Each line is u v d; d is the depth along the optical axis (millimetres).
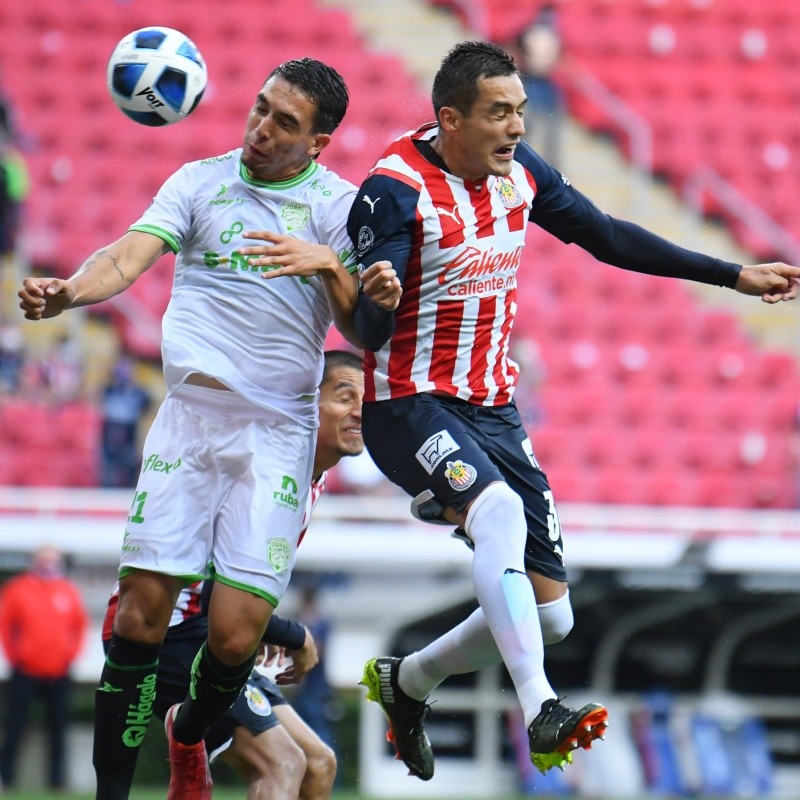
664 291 55375
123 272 15883
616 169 59688
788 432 52531
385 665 19000
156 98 17000
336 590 42125
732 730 44969
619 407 52281
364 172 57688
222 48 60906
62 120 57812
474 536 15883
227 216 16703
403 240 15961
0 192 50969
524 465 17172
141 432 46562
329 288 15812
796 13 64812
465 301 16500
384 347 16672
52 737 40125
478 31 62125
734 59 63625
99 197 56094
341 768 43094
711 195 59750
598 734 14508
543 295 54938
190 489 16500
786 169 60938
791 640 45344
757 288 18109
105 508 41906
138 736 16781
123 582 16469
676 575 40844
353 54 61188
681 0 64375
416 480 16453
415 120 59531
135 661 16469
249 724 18688
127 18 61031
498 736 45125
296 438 16953
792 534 41688
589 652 44812
